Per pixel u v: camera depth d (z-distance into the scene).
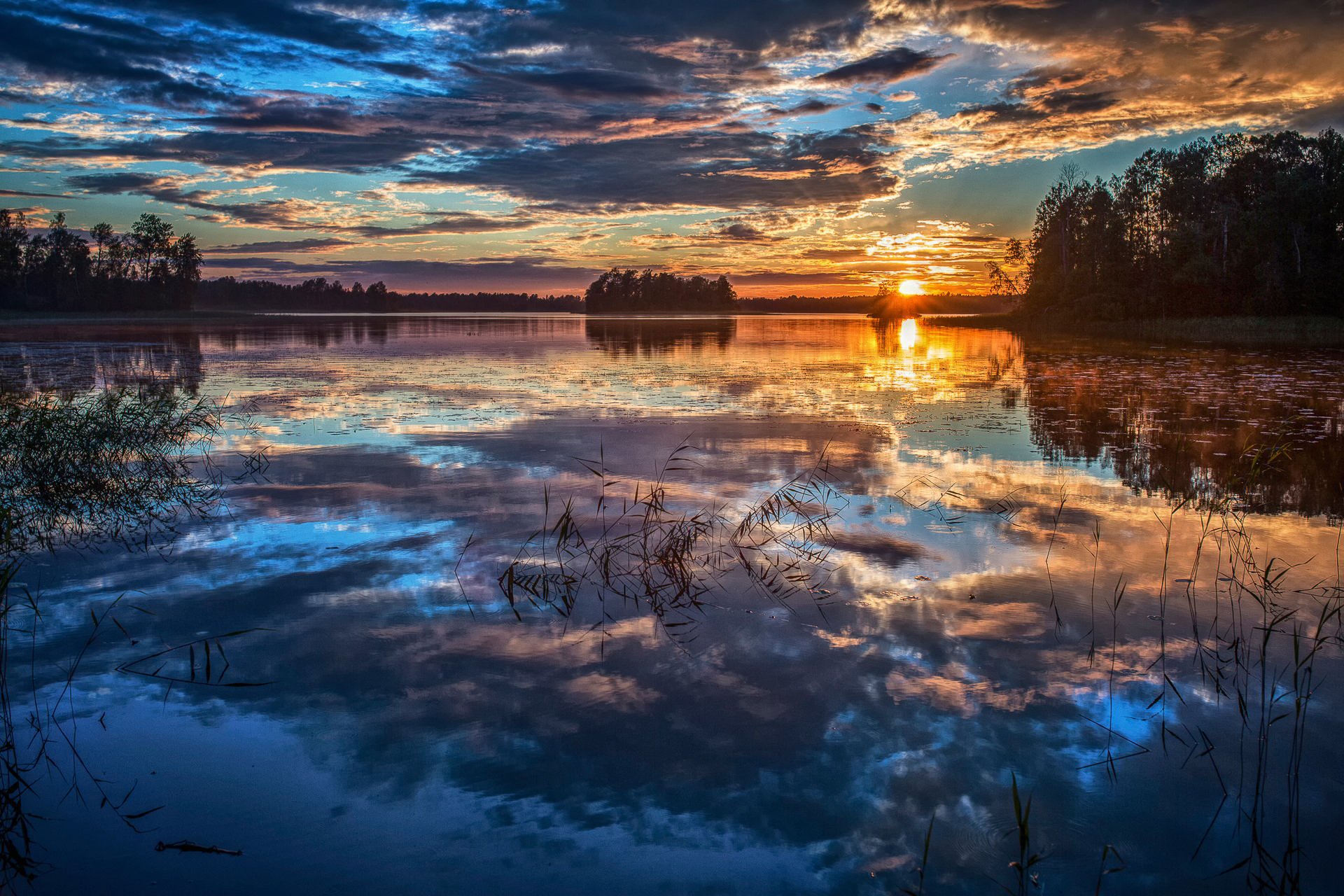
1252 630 4.42
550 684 3.85
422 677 3.91
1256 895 2.52
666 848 2.72
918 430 10.39
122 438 8.75
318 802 2.97
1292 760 3.22
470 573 5.31
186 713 3.59
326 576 5.23
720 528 6.32
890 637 4.34
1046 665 4.01
